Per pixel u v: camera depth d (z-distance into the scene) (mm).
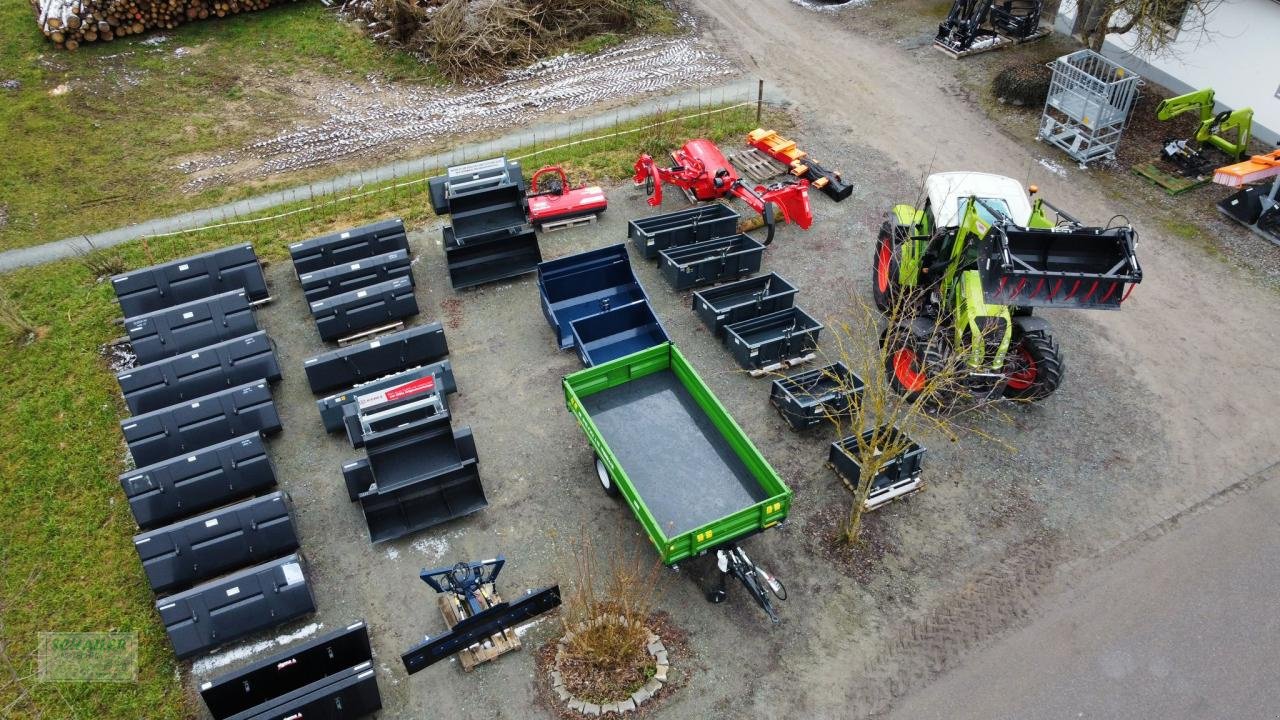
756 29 25766
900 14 26234
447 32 23500
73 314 16438
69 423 14336
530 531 12430
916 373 13594
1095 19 23203
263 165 20531
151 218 18953
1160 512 12625
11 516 12969
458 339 15664
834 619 11375
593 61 24312
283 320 16312
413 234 18156
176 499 12484
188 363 14211
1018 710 10422
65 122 21734
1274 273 16750
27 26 24703
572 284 15969
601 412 13141
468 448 12758
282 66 23922
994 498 12844
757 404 14328
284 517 11977
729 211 17828
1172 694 10531
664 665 10852
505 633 11133
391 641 11242
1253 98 20031
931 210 14312
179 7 24875
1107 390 14484
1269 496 12797
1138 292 16438
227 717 10305
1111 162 19844
